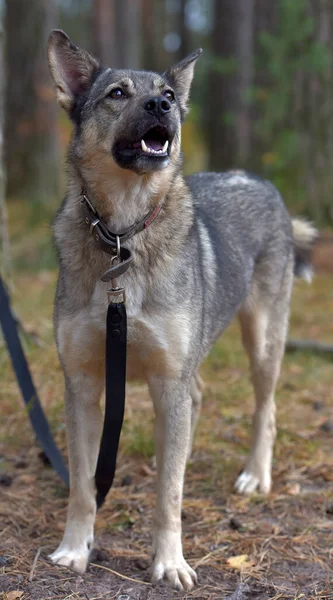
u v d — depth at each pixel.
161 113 2.87
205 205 3.90
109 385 2.91
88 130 3.05
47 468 3.99
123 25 20.05
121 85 3.02
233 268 3.77
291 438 4.49
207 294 3.38
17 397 4.78
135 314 2.95
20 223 9.67
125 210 2.97
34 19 10.19
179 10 23.30
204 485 3.87
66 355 3.04
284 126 9.07
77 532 3.03
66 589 2.73
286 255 4.32
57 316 3.06
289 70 8.77
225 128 12.71
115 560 3.07
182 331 2.99
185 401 3.04
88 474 3.06
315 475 4.04
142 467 4.04
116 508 3.57
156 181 2.97
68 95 3.23
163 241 3.01
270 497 3.76
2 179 5.20
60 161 10.96
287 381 5.50
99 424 3.13
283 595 2.80
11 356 3.92
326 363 5.95
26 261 8.62
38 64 10.28
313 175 8.94
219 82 12.73
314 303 7.38
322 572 3.02
